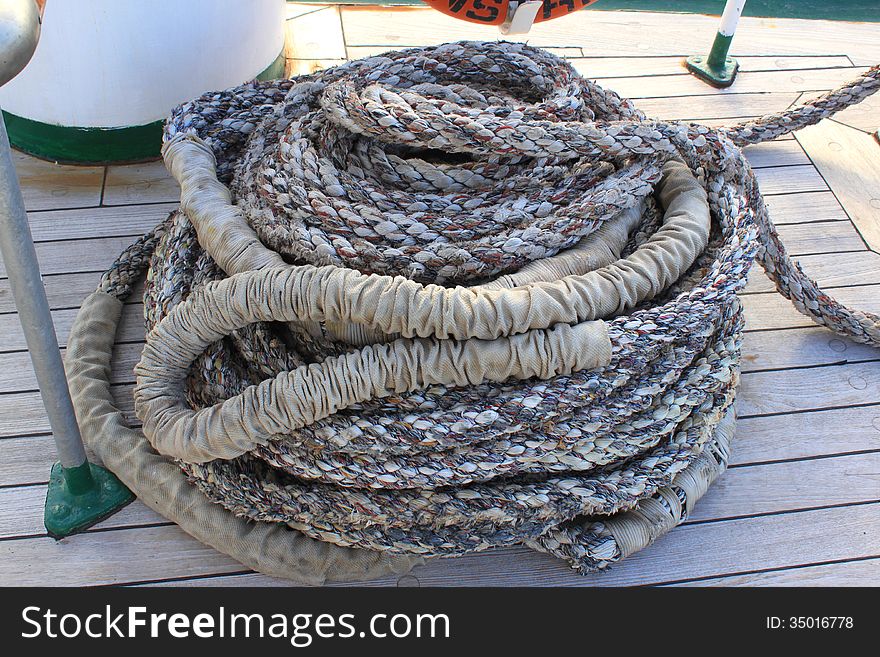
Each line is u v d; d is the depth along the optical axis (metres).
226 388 1.38
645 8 3.03
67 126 2.03
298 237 1.36
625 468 1.38
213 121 1.68
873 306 1.91
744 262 1.36
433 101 1.43
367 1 2.82
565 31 2.71
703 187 1.54
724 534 1.49
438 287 1.20
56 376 1.27
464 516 1.32
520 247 1.35
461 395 1.25
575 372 1.25
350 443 1.25
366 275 1.30
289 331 1.42
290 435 1.28
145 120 2.06
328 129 1.51
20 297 1.15
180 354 1.31
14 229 1.08
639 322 1.25
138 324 1.78
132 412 1.62
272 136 1.65
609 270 1.31
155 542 1.44
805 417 1.69
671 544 1.48
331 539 1.38
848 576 1.44
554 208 1.43
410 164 1.52
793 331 1.86
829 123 2.41
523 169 1.52
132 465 1.47
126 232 1.96
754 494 1.55
